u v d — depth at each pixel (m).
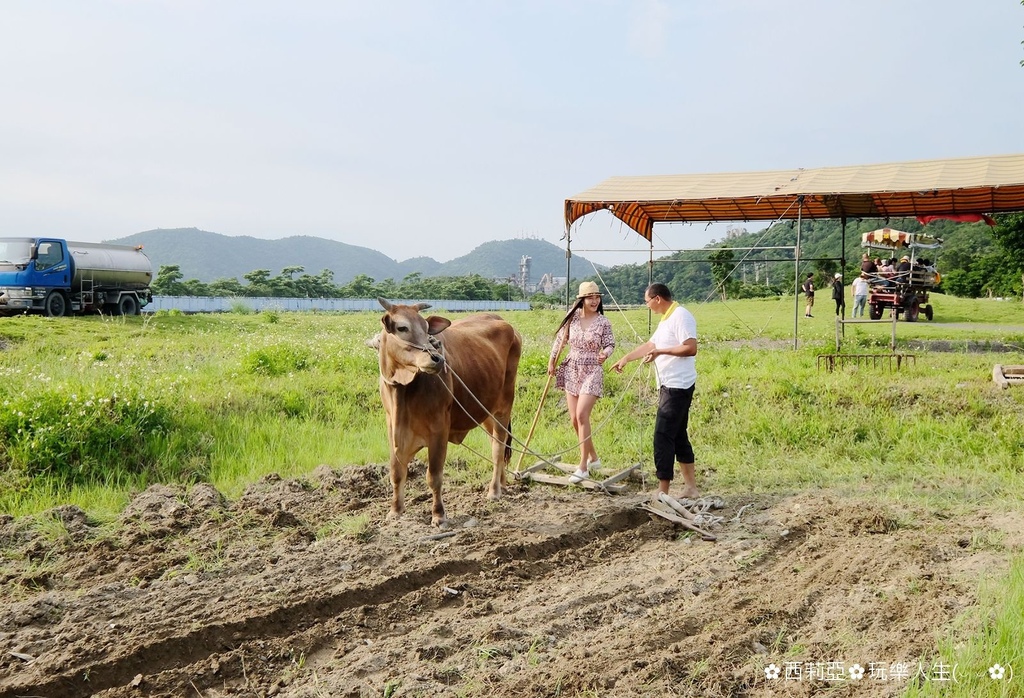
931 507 7.62
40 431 8.56
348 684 4.46
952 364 15.50
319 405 11.90
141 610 5.30
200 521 7.16
